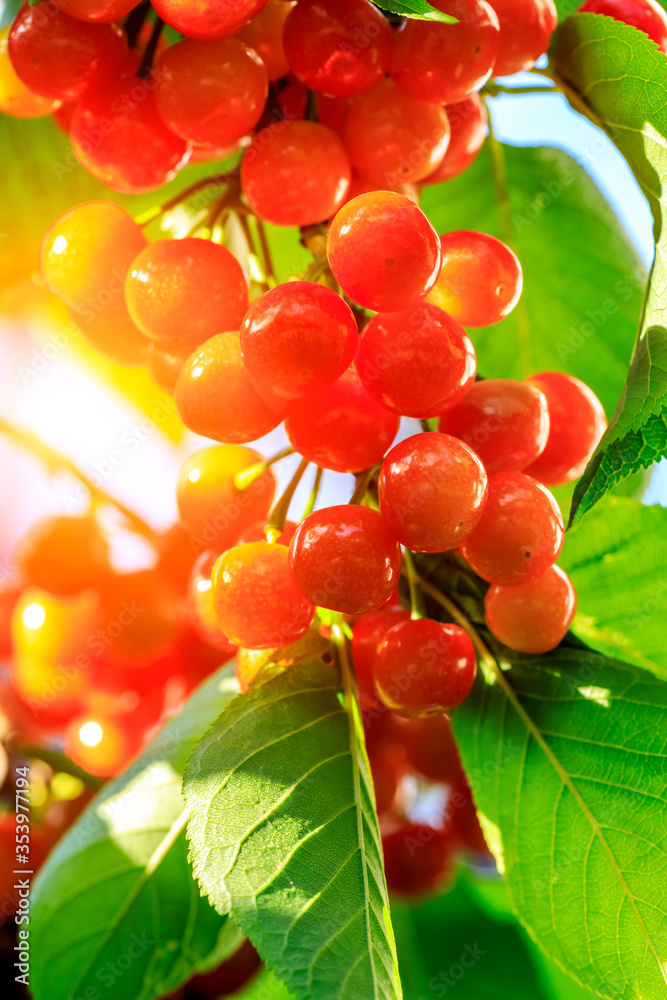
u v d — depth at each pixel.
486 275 0.32
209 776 0.31
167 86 0.32
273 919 0.29
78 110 0.34
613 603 0.37
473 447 0.32
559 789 0.34
